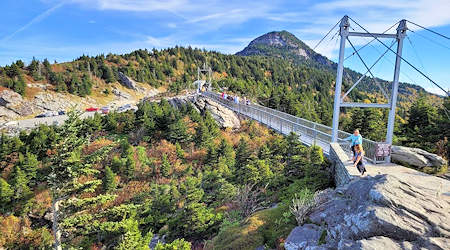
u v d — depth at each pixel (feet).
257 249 27.22
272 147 84.79
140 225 74.13
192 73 453.58
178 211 75.97
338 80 43.86
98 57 409.08
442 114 67.92
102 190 84.64
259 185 64.39
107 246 46.70
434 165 36.88
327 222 23.58
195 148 112.27
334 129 45.73
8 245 70.69
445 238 16.20
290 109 170.09
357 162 32.68
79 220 45.65
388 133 42.27
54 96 276.62
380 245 16.08
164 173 95.14
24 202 79.30
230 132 121.49
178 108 153.17
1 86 253.24
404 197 20.01
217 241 31.45
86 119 119.96
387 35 40.27
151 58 470.39
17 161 91.30
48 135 103.24
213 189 84.94
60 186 44.88
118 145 108.27
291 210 28.66
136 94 357.61
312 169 44.93
